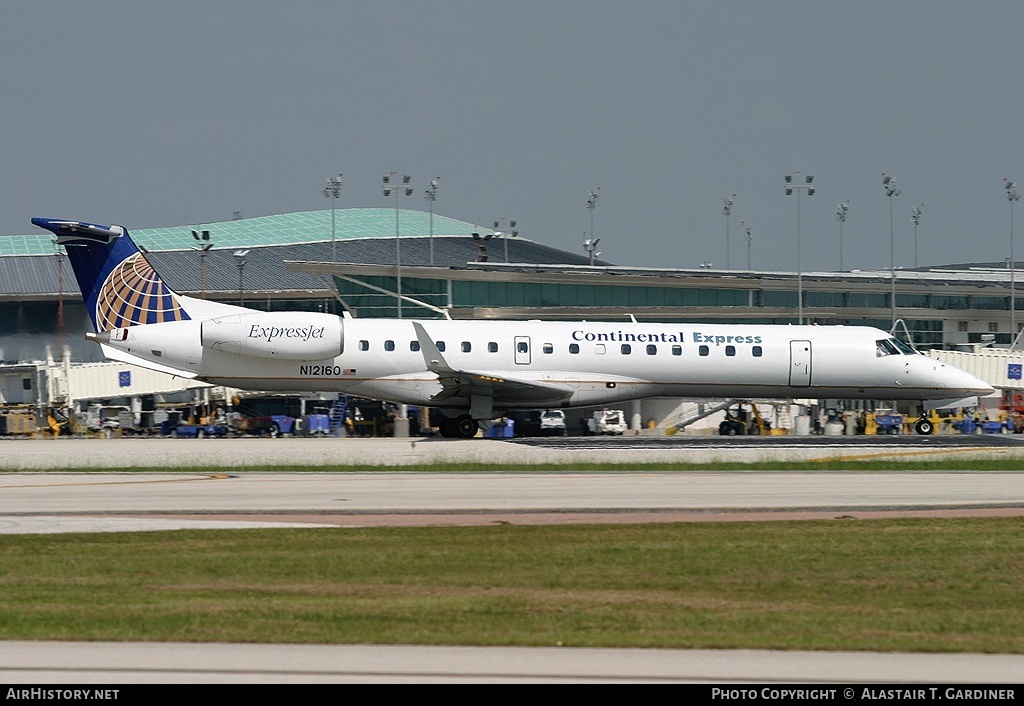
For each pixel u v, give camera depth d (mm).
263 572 55500
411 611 46406
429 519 71250
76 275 127875
